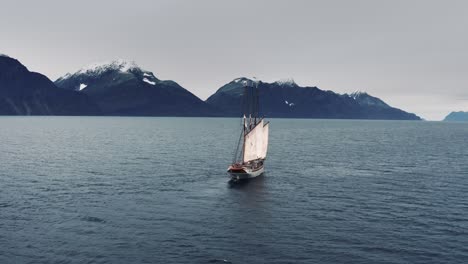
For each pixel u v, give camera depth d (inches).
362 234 1871.3
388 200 2544.3
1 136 7411.4
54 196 2539.4
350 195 2691.9
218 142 6845.5
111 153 4963.1
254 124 3686.0
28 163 3951.8
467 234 1875.0
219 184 3041.3
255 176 3378.4
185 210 2272.4
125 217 2108.8
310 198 2598.4
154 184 2992.1
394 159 4719.5
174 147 5851.4
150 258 1581.0
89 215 2128.4
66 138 7263.8
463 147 6446.9
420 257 1606.8
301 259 1583.4
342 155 5123.0
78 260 1553.9
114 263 1534.2
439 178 3373.5
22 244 1697.8
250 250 1669.5
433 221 2078.0
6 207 2245.3
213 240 1780.3
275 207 2358.5
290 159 4662.9
